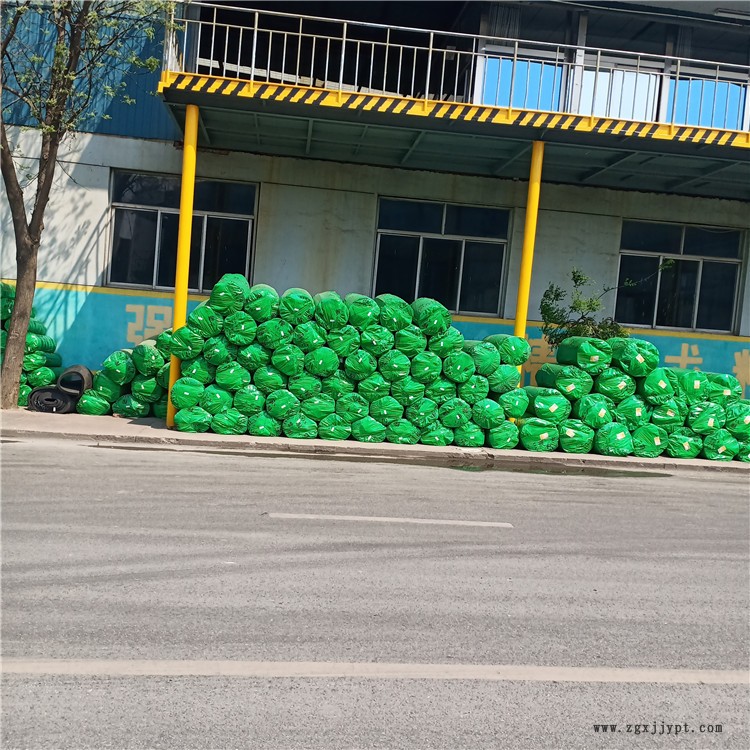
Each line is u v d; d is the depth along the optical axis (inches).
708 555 245.4
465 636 165.8
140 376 490.3
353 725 126.6
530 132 477.7
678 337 605.6
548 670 151.6
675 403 466.3
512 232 589.0
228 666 145.4
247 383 439.2
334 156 561.9
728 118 584.1
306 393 440.8
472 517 278.7
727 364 612.1
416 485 337.7
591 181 581.9
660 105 580.7
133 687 135.6
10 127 540.4
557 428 462.0
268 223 568.4
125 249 561.6
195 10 536.7
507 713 133.6
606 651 162.2
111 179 555.2
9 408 481.4
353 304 438.6
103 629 158.6
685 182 566.6
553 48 570.6
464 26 577.3
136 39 544.1
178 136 553.0
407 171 577.6
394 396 447.5
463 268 592.1
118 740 118.6
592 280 597.6
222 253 570.3
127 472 325.7
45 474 311.1
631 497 343.0
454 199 582.2
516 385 461.1
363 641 159.9
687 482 399.5
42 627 157.9
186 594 181.0
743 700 143.6
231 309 430.9
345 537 238.7
